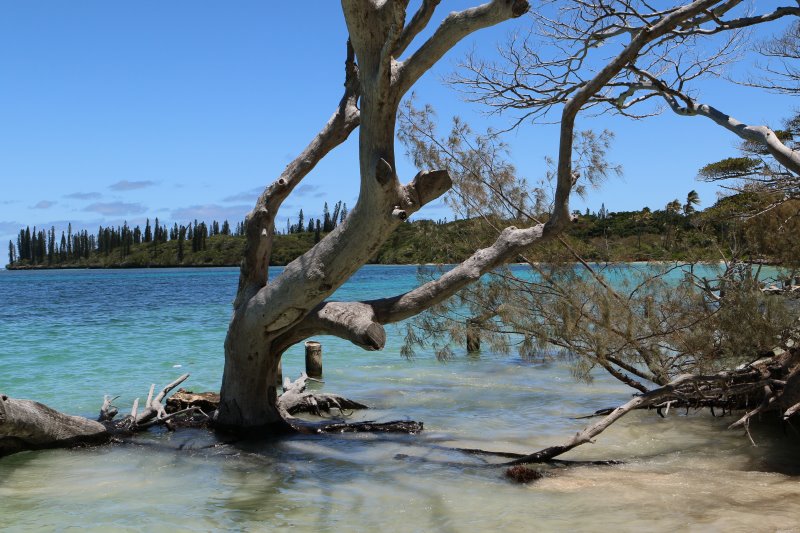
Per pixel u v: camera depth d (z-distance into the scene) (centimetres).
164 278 9044
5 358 1645
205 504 619
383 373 1430
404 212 716
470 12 629
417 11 690
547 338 916
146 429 920
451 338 1021
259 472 727
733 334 775
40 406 793
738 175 1758
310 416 1034
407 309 820
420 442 858
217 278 8900
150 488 669
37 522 568
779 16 914
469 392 1212
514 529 544
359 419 1010
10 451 779
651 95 1074
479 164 1031
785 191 1343
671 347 884
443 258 1048
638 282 908
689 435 883
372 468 738
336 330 813
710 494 621
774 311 764
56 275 12306
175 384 1040
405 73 678
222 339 2028
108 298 4275
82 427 831
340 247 768
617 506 592
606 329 888
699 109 962
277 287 817
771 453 783
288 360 1616
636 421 966
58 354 1716
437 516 580
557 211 756
